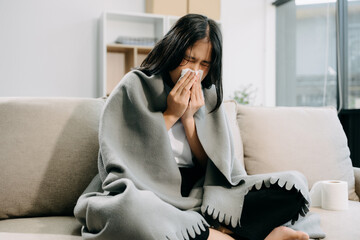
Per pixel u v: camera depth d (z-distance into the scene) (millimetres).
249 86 4449
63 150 1375
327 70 3750
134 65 3758
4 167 1303
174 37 1239
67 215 1372
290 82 4289
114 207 974
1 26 3629
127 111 1271
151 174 1229
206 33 1230
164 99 1309
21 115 1389
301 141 1813
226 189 1268
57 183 1342
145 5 4086
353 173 1838
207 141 1344
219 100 1358
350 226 1310
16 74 3682
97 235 999
